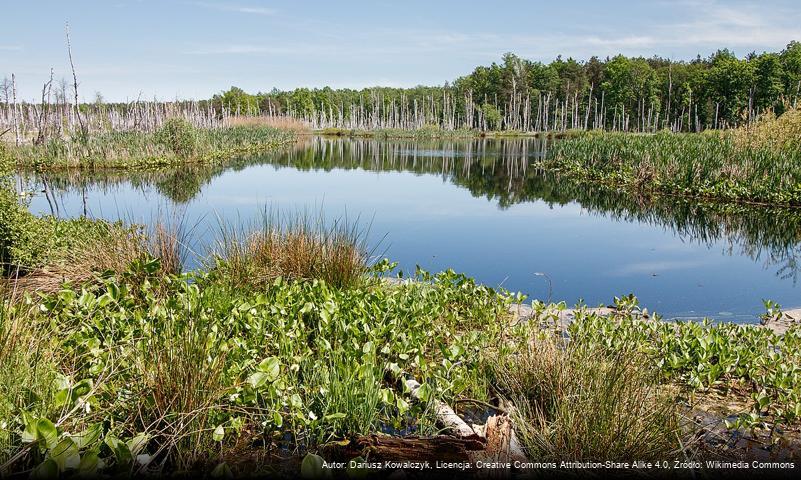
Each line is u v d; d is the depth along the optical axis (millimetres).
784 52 60281
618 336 4414
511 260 8492
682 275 7738
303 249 5887
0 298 3732
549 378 3520
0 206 5766
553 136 56031
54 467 2375
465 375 3812
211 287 4922
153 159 21609
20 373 2965
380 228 10812
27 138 25797
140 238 6191
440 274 6078
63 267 5844
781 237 10453
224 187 16094
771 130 18203
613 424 2990
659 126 64375
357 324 4395
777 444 3266
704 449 3164
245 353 3754
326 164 24969
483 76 72938
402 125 70750
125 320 4109
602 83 65938
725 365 4043
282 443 3152
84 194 14195
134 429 2980
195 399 2986
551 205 14258
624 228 11266
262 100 78188
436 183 18688
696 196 15344
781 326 5543
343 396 3277
